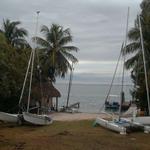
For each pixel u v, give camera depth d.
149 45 54.62
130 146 27.48
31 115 38.47
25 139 29.48
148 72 49.09
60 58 65.25
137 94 48.50
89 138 30.30
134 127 34.66
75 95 173.62
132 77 56.03
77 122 40.78
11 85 45.09
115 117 42.78
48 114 53.50
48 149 25.39
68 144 27.34
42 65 62.97
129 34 56.06
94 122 38.62
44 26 65.19
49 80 65.44
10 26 65.44
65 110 60.28
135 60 56.75
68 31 65.62
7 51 46.28
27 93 47.94
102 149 25.86
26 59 50.00
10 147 25.78
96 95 177.38
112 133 33.72
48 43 65.31
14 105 47.84
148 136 32.47
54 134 32.59
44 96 57.88
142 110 48.22
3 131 35.09
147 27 54.47
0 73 43.28
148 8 56.31
